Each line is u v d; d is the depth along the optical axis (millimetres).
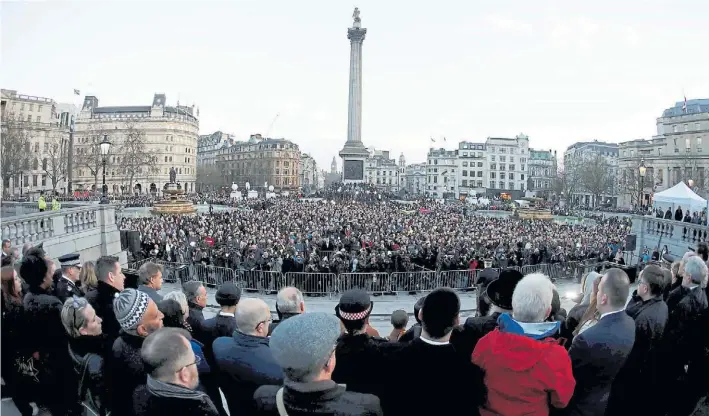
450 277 23344
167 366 3797
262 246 30719
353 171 110375
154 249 28625
